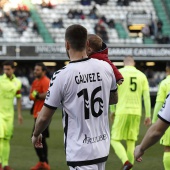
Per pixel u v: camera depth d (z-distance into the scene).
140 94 16.28
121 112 16.03
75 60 8.41
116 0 60.06
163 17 58.78
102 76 8.54
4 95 16.80
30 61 55.34
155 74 55.16
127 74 16.20
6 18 56.47
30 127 31.97
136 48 53.94
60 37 55.94
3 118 16.69
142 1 60.38
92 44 9.63
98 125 8.43
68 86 8.27
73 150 8.27
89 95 8.38
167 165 14.00
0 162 16.02
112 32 56.72
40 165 17.19
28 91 51.78
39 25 56.62
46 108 8.32
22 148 22.78
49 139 25.86
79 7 59.28
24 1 57.91
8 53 52.44
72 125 8.34
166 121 6.93
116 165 18.08
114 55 53.94
